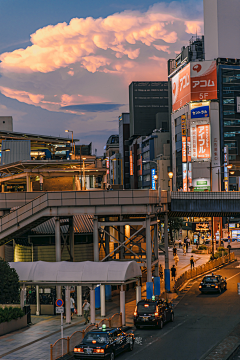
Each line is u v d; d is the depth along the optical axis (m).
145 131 189.38
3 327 27.69
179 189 122.62
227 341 24.28
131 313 34.03
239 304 36.03
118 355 22.25
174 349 23.00
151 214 38.12
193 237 102.69
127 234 46.03
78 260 40.66
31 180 75.12
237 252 86.62
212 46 126.56
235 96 118.31
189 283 49.06
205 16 129.38
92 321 30.36
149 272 36.44
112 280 30.09
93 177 88.50
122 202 36.31
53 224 40.12
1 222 36.91
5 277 30.91
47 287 35.28
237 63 121.62
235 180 116.25
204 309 34.44
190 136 113.31
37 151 95.44
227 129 117.56
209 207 46.72
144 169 153.62
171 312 30.58
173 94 127.81
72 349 23.38
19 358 21.83
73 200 36.31
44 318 33.69
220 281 42.56
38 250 39.34
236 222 110.75
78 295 34.47
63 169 69.94
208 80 114.00
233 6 126.69
